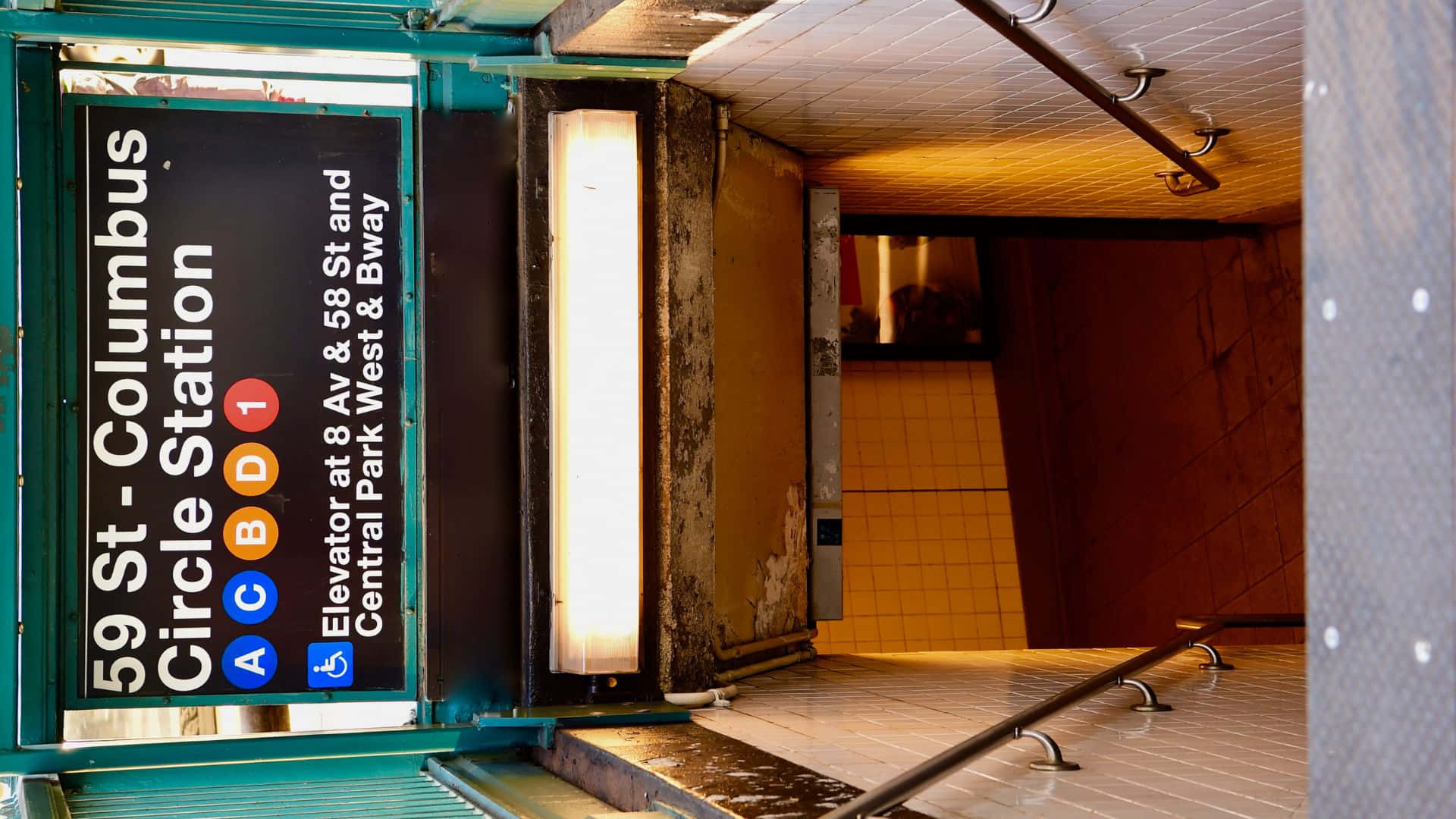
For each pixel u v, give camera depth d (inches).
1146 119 230.7
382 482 183.5
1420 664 58.9
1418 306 58.6
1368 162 60.4
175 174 177.0
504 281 187.2
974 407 437.1
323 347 181.6
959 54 187.0
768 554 235.6
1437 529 58.1
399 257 184.5
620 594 184.1
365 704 182.9
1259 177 280.8
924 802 132.6
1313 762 63.6
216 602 178.1
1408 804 59.4
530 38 186.4
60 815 149.3
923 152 254.4
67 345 174.1
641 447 186.1
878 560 412.2
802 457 249.8
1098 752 159.0
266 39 175.5
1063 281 413.7
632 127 185.5
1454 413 57.2
